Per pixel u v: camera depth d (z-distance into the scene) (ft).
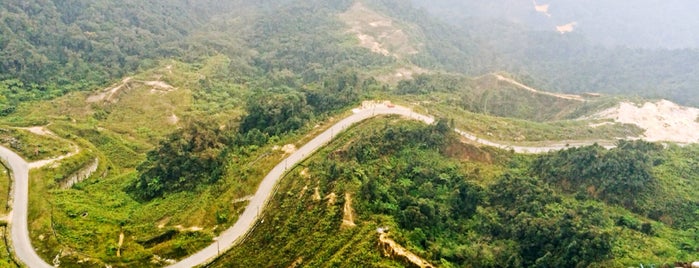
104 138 341.62
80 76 455.63
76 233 205.26
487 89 456.45
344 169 214.07
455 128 294.66
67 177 268.62
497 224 209.36
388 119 283.79
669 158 273.75
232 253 191.72
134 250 194.08
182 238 198.70
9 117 357.41
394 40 636.48
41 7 515.50
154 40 574.15
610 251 176.96
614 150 251.80
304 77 519.19
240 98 449.89
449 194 227.81
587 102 414.00
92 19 552.41
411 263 164.86
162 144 261.24
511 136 305.32
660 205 234.99
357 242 175.83
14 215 218.18
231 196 218.18
